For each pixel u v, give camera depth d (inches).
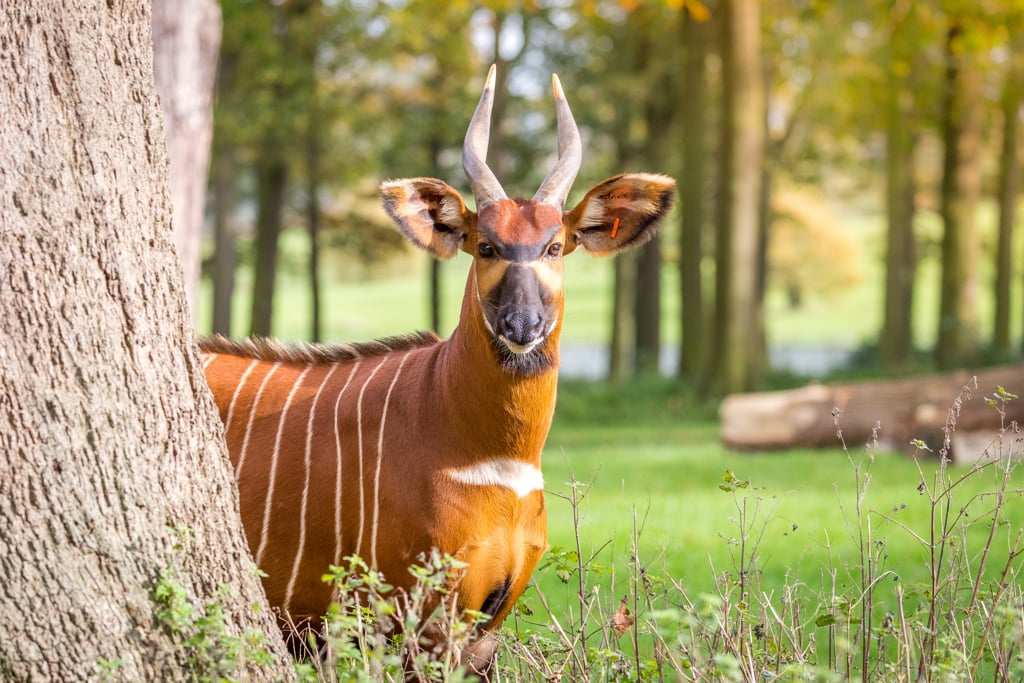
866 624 232.5
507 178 1299.2
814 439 714.8
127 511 189.9
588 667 221.0
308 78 1160.2
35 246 186.2
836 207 3002.0
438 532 223.5
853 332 3144.7
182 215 462.3
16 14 187.5
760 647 234.5
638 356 1406.3
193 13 462.0
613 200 252.2
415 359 241.4
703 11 938.7
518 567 232.5
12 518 181.2
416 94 1288.1
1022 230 1895.9
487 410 223.6
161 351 198.7
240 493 236.1
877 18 1110.4
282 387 247.6
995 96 1366.9
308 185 1353.3
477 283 227.8
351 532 229.1
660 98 1343.5
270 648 203.6
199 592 196.4
